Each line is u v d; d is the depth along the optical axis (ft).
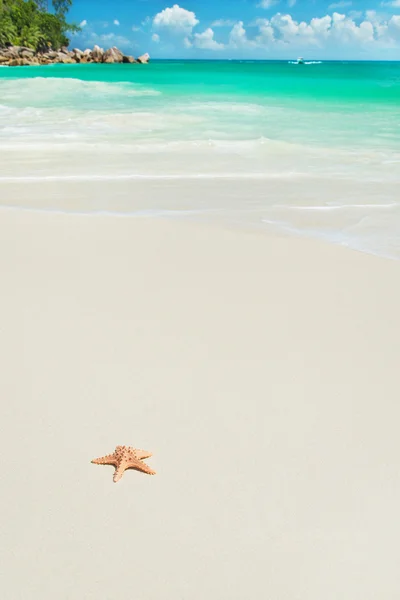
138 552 10.62
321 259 25.36
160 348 17.47
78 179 38.93
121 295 21.15
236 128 60.29
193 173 41.22
